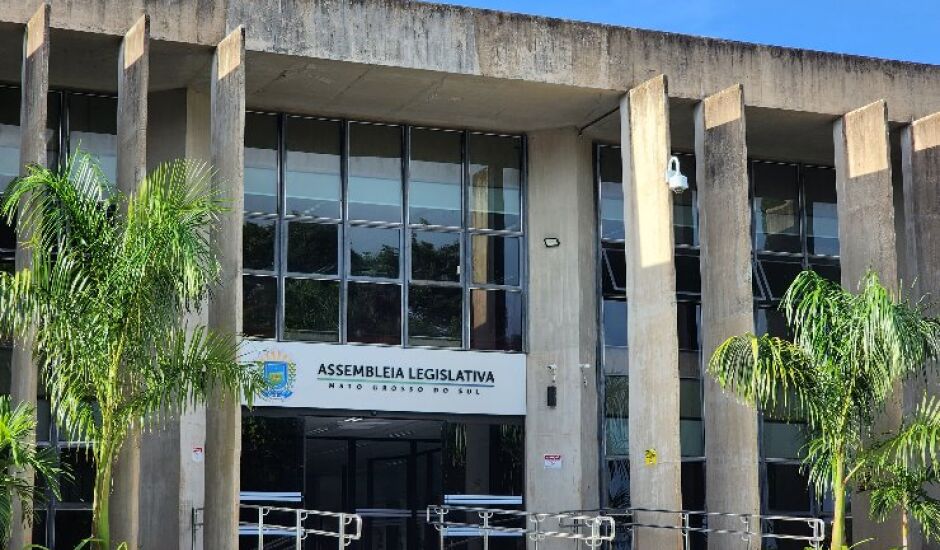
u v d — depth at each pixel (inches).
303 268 880.9
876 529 847.1
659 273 822.5
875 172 879.7
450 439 900.6
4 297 584.7
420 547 902.4
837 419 698.2
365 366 881.5
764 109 885.8
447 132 930.1
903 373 699.4
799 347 698.2
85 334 586.6
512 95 860.0
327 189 895.7
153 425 811.4
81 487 800.9
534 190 935.0
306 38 786.8
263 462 854.5
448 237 917.8
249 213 874.1
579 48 846.5
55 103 840.3
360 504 914.1
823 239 1012.5
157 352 600.1
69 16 741.3
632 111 852.6
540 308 922.1
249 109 885.8
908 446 737.0
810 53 899.4
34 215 661.3
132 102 735.1
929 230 908.6
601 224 946.1
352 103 876.0
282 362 861.2
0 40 759.1
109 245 598.5
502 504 903.7
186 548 802.8
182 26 764.6
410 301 900.6
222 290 746.8
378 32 802.8
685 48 871.1
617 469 915.4
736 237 841.5
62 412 593.3
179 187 621.9
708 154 865.5
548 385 911.7
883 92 917.2
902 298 913.5
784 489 961.5
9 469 645.9
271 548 857.5
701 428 954.1
